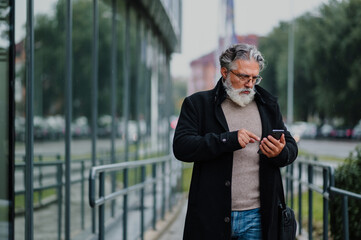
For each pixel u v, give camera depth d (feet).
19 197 13.62
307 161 17.60
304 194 36.17
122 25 29.01
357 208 16.21
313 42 96.63
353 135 117.50
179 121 8.82
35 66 17.90
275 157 8.39
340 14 79.41
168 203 33.53
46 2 19.04
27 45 14.35
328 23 86.38
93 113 24.04
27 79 14.37
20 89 13.74
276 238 8.63
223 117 8.66
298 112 144.77
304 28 120.47
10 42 12.00
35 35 17.89
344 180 16.85
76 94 24.50
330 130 134.10
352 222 16.34
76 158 24.23
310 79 123.54
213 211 8.43
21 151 13.83
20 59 13.66
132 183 31.17
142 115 34.99
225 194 8.43
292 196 23.12
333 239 17.70
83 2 24.08
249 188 8.59
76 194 22.18
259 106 8.88
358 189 16.34
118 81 28.86
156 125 40.91
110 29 26.99
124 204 16.75
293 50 134.21
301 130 141.90
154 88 39.93
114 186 27.32
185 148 8.39
